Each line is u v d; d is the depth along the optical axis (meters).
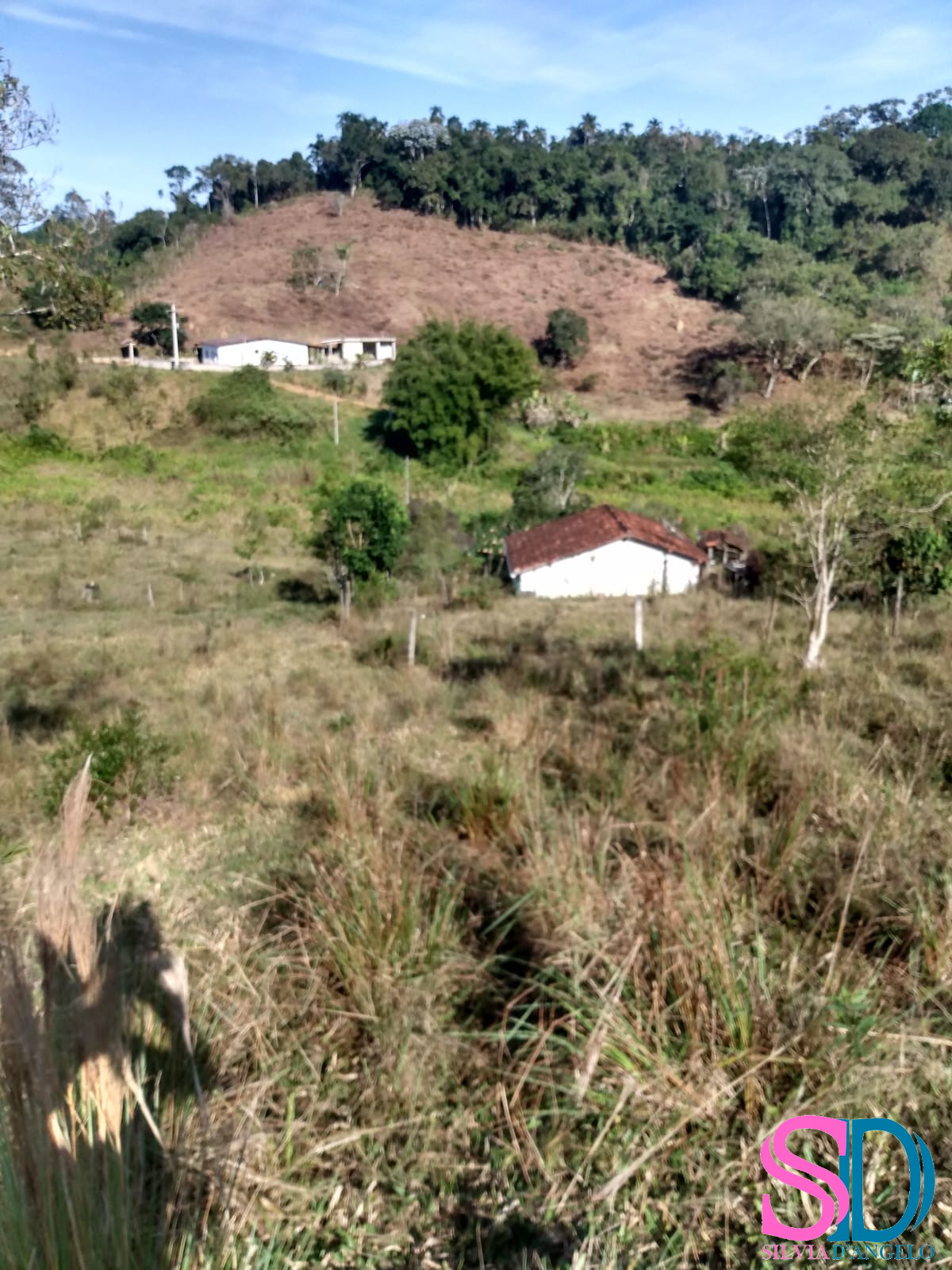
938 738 6.12
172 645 16.55
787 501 15.05
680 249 87.25
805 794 4.55
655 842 4.38
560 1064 3.00
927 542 17.70
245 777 6.54
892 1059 2.89
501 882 4.05
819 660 11.34
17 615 21.58
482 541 32.53
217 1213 2.48
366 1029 3.20
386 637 15.22
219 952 3.58
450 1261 2.46
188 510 38.28
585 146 108.25
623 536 27.44
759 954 3.10
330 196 102.25
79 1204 2.12
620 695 8.72
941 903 3.66
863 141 96.06
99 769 6.18
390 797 5.08
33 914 3.68
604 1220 2.54
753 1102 2.78
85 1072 2.38
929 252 77.94
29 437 46.38
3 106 8.02
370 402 55.22
